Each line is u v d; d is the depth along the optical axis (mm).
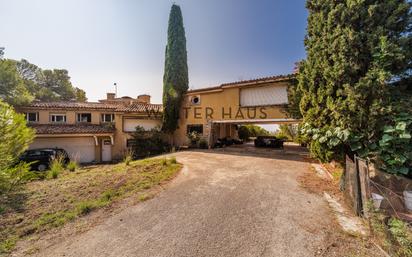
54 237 3602
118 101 24078
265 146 17859
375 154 4270
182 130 18172
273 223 3918
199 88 16766
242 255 3014
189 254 3070
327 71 5152
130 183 6547
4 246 3307
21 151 7207
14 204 4941
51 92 33031
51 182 6746
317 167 8750
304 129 6113
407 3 4301
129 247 3273
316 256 2951
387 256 2869
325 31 5402
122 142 18078
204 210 4582
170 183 6668
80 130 16562
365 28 4680
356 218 4004
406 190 3852
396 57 4102
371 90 4258
